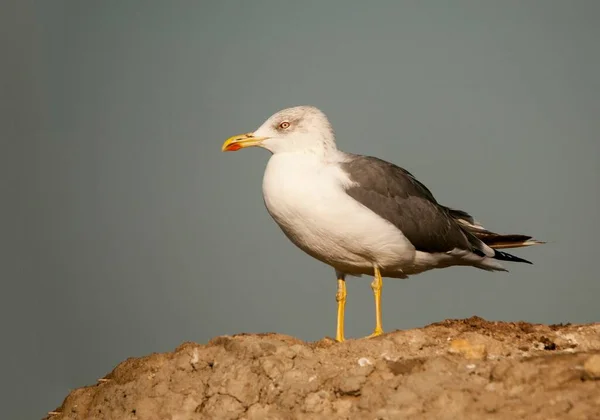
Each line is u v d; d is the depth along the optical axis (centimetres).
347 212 1327
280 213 1356
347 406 1075
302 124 1380
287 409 1100
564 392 1007
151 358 1291
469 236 1509
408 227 1390
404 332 1212
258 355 1179
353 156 1406
